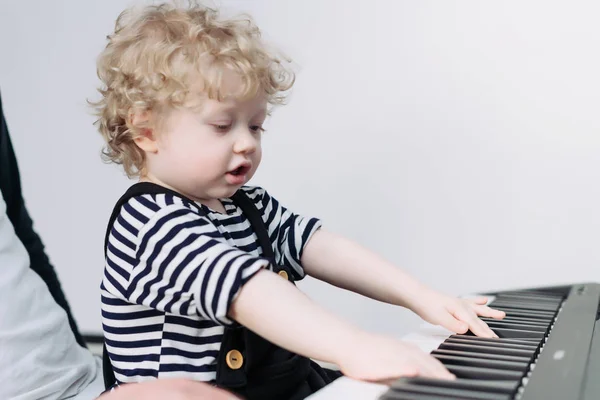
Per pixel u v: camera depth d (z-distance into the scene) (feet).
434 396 1.46
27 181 5.35
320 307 2.03
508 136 4.25
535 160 4.21
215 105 2.40
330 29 4.54
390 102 4.46
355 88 4.52
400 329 4.57
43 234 5.35
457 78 4.32
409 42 4.40
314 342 1.92
